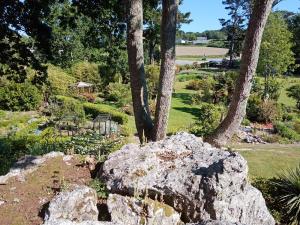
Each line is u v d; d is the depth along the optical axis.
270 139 22.17
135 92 8.43
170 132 19.12
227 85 32.06
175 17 7.83
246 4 56.53
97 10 11.28
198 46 113.00
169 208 5.56
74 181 6.23
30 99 30.17
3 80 29.69
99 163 6.85
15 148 14.28
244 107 7.98
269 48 33.97
